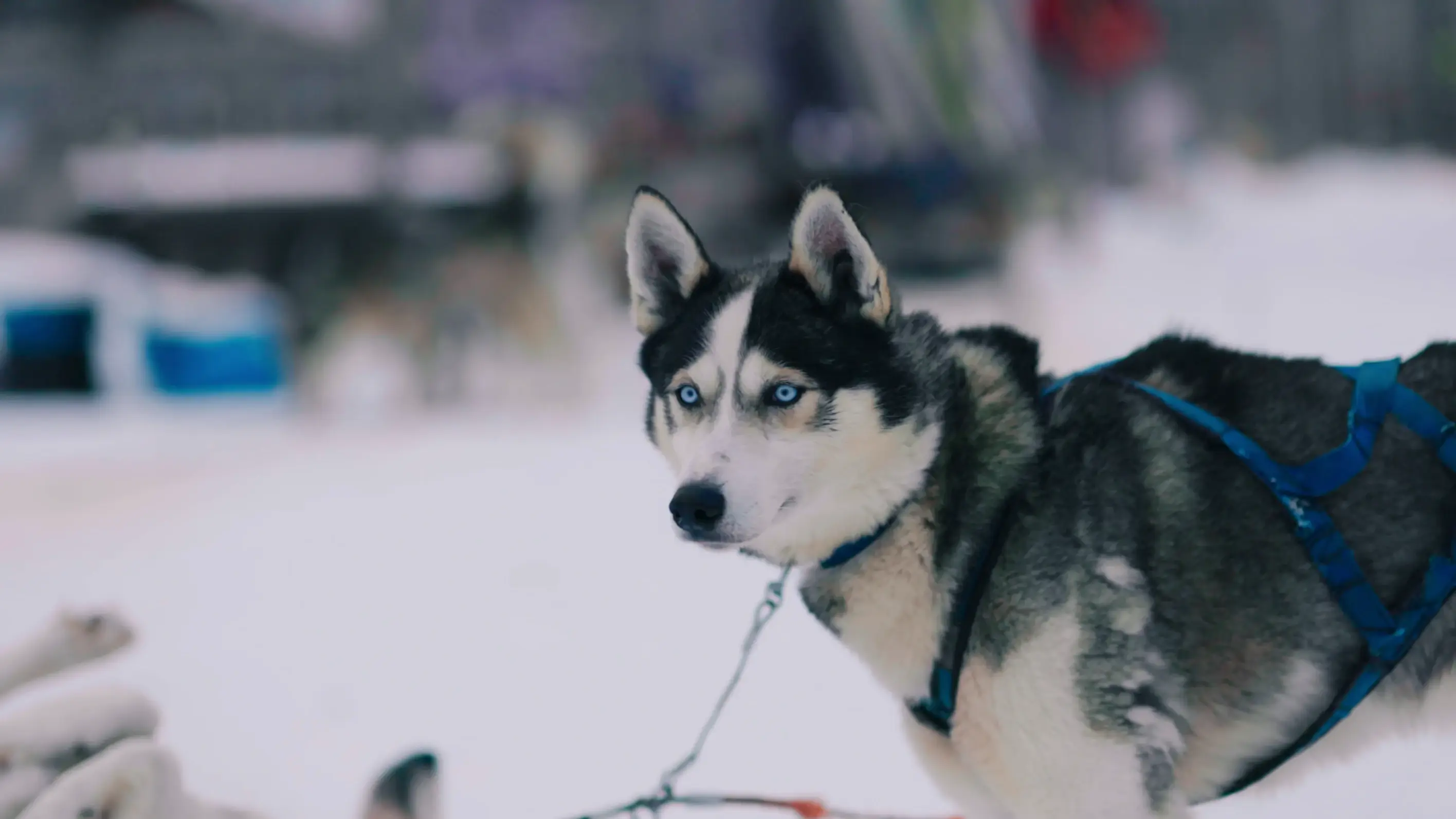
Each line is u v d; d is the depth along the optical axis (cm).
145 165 1209
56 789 221
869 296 232
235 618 486
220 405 1102
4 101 1415
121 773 225
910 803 310
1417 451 221
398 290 1084
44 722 242
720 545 224
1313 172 2645
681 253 256
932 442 227
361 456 844
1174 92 2531
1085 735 212
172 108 1452
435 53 1513
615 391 1125
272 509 685
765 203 1359
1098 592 214
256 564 568
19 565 578
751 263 264
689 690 391
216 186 1172
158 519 669
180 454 867
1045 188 1443
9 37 1432
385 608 492
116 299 1101
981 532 222
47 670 262
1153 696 212
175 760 235
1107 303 1310
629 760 343
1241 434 226
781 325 234
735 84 1457
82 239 1202
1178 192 2080
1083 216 1534
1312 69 2923
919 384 230
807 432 228
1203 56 2919
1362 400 222
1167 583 218
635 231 257
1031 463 223
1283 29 2898
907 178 1303
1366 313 1116
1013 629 216
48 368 1094
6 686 259
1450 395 227
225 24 1445
